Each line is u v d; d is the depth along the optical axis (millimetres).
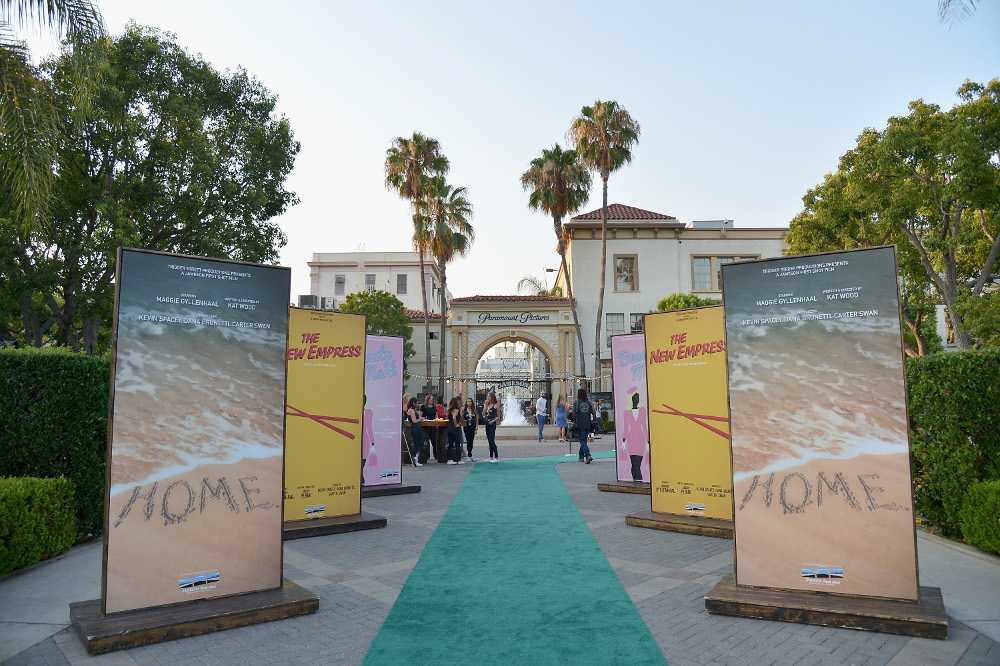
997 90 17094
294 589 5062
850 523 4684
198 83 20938
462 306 34344
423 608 4824
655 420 8609
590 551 6688
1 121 7863
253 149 22484
